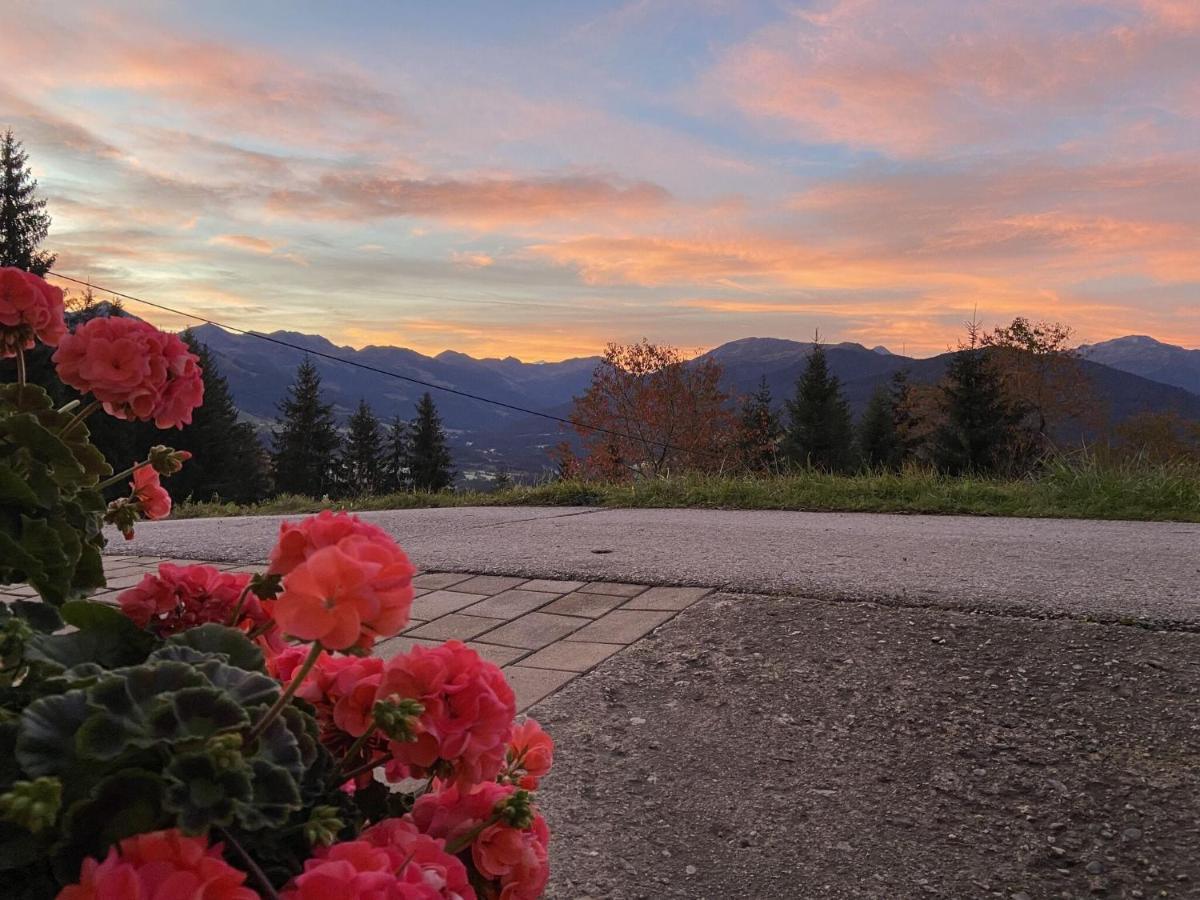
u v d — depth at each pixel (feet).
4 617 4.46
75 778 3.18
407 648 14.25
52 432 5.33
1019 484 33.88
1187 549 20.56
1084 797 9.04
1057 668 12.01
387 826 3.94
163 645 4.34
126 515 6.09
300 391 232.12
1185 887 7.57
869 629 13.87
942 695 11.48
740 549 21.65
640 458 147.54
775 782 9.56
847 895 7.63
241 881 3.11
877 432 168.25
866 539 23.13
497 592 17.95
